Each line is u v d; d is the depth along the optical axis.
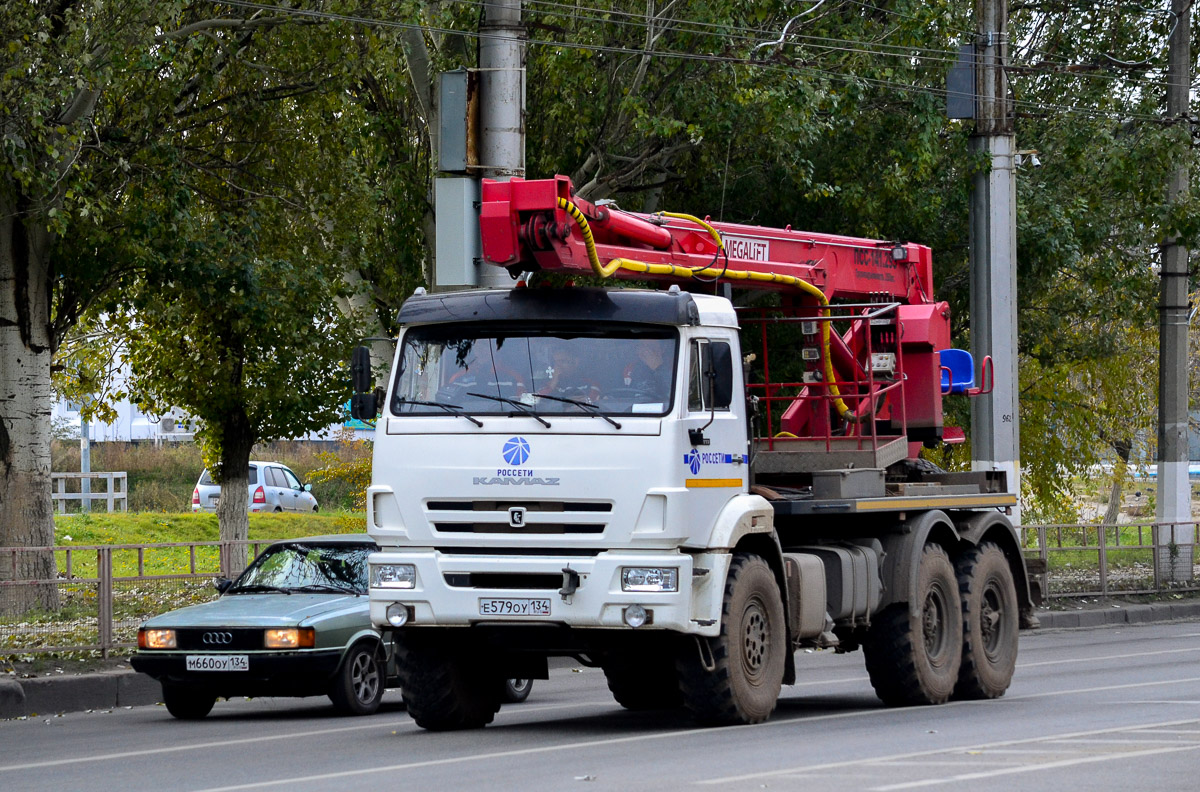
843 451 39.88
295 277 59.97
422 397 33.03
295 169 62.41
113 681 45.56
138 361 73.81
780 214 75.56
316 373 69.44
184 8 56.03
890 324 43.03
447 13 60.19
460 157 46.22
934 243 79.56
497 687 36.09
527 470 31.69
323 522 117.75
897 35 70.38
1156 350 104.00
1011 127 66.44
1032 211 78.88
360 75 60.16
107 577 49.66
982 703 39.69
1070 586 78.44
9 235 58.06
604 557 31.25
